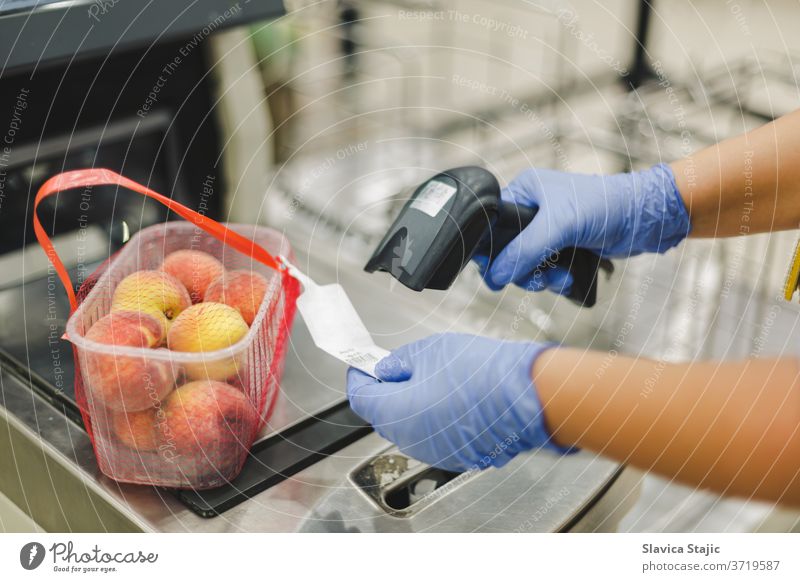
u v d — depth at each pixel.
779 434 0.53
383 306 0.78
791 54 1.15
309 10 1.05
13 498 0.63
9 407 0.60
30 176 0.79
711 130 1.06
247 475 0.56
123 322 0.52
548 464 0.60
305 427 0.61
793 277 0.76
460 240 0.60
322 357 0.68
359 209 0.96
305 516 0.55
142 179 0.85
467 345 0.62
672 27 1.38
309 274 0.83
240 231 0.67
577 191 0.77
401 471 0.60
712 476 0.55
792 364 0.56
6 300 0.72
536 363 0.59
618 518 0.60
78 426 0.59
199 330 0.53
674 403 0.54
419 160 1.06
